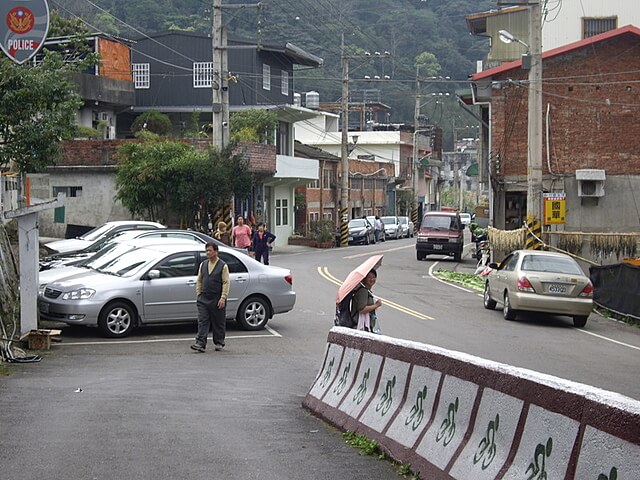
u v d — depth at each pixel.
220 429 8.50
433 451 6.51
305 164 52.59
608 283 24.03
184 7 65.25
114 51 48.62
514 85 36.28
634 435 4.17
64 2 48.69
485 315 21.53
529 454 5.17
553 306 19.92
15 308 15.04
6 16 16.92
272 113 48.47
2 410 9.27
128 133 52.56
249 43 50.50
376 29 74.56
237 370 12.86
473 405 6.12
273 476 6.70
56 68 21.09
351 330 9.49
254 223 38.41
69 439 7.88
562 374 13.42
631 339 18.75
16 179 20.36
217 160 36.09
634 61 35.53
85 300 15.49
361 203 74.31
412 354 7.50
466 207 113.56
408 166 89.31
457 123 107.12
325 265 35.44
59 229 38.22
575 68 35.94
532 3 27.91
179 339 15.92
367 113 94.31
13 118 19.38
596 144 35.81
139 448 7.56
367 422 8.00
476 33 48.91
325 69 73.00
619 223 34.22
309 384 11.83
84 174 37.97
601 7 43.38
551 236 30.00
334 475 6.76
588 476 4.50
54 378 11.68
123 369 12.66
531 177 28.72
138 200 36.16
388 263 39.28
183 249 16.61
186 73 52.28
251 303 17.20
